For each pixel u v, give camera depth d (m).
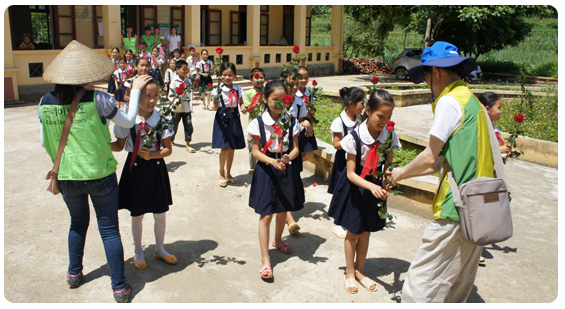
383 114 3.28
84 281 3.63
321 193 5.72
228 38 19.55
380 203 3.35
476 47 20.84
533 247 4.46
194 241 4.39
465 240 2.76
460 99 2.84
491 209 2.72
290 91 4.81
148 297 3.45
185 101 6.95
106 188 3.29
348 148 3.43
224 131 5.67
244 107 5.68
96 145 3.21
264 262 3.72
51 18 13.77
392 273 3.88
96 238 4.34
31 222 4.64
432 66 3.04
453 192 2.79
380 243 4.41
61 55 3.19
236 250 4.24
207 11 18.34
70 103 3.18
